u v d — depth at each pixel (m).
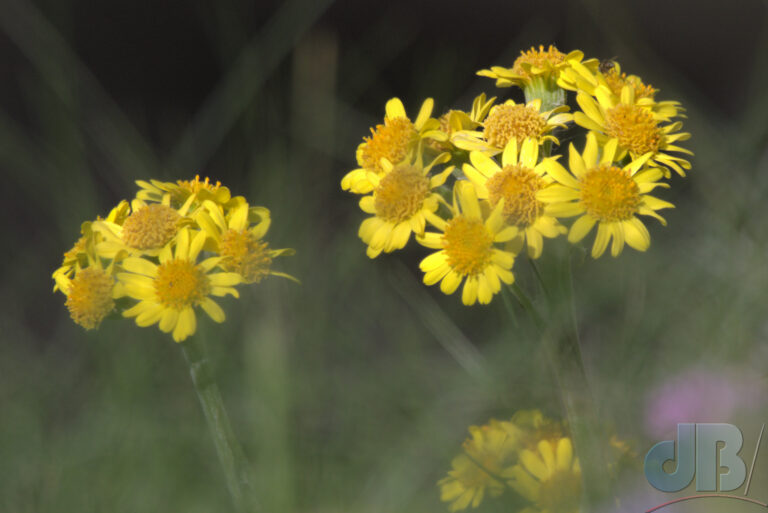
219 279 0.53
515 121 0.54
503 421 0.53
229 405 0.54
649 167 0.54
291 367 0.53
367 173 0.54
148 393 0.54
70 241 0.59
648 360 0.54
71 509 0.53
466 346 0.55
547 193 0.53
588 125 0.54
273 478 0.51
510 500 0.52
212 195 0.54
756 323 0.54
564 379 0.52
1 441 0.54
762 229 0.57
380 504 0.52
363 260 0.58
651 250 0.58
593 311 0.56
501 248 0.53
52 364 0.56
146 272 0.53
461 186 0.53
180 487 0.53
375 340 0.56
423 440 0.52
